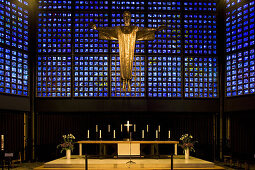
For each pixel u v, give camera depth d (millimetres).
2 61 16094
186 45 18422
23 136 17500
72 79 18078
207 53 18359
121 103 17938
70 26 18250
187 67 18328
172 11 18453
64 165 13414
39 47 18188
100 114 18281
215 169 13289
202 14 18469
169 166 13477
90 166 13266
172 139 18203
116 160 14484
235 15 17250
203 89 18250
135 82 18156
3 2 16234
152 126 18250
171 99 18109
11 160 15961
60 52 18172
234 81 17281
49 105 17938
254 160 15453
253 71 16078
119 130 18188
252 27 16203
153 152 15281
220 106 18078
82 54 18203
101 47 18219
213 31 18453
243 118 16625
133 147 15312
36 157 17844
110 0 18375
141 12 18422
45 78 18109
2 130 15883
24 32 17609
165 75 18281
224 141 17891
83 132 18141
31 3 17984
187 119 18391
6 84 16219
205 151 18172
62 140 18016
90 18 18359
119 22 18359
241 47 16906
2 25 16141
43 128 18078
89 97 17984
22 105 17141
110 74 18125
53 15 18250
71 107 17922
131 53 16312
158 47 18375
